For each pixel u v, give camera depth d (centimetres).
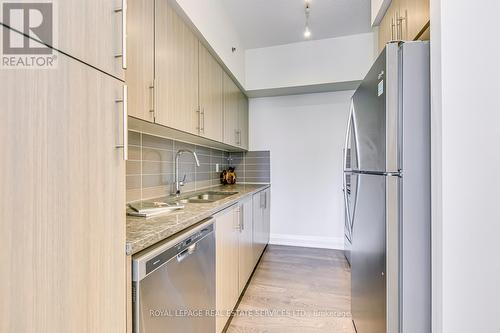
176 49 154
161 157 198
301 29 270
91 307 62
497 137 89
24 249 48
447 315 90
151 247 91
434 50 94
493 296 90
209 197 211
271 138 354
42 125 51
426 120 101
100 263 65
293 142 346
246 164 361
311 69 295
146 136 178
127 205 150
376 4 186
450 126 90
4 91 46
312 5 230
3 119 46
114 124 70
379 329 112
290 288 223
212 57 215
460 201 90
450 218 90
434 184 95
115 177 70
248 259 232
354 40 281
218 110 230
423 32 120
